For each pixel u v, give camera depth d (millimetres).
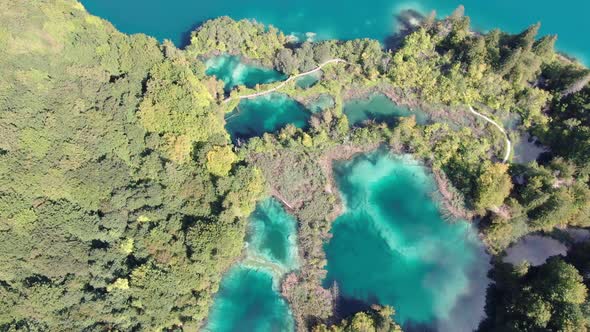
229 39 144000
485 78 132375
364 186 125750
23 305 93062
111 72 127938
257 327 108438
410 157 128125
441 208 122062
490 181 113188
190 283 103750
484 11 156250
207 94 126562
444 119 133750
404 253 117375
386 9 156500
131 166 115000
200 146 119562
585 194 113188
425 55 140125
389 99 138000
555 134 127312
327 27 152250
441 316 109312
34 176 102875
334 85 136500
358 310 108938
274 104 138375
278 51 143750
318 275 112812
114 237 105938
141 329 99062
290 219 121062
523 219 116062
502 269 112500
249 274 115062
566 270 101312
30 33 116625
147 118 116688
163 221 108125
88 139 112562
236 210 112500
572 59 145750
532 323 98188
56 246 99438
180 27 153625
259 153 124750
